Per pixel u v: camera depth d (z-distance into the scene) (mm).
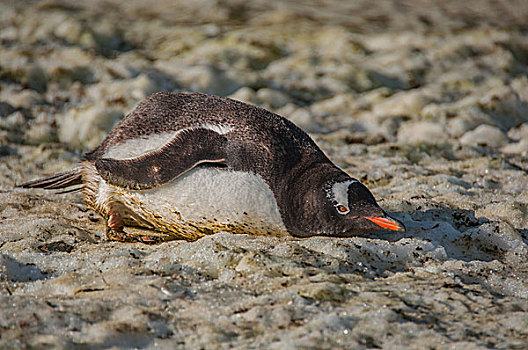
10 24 25234
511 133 17703
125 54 22594
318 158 9625
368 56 23125
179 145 9211
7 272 7820
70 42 23594
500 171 14562
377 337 6086
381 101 19656
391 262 8500
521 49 24016
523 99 19375
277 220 9156
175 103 10023
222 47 23078
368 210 8836
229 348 5809
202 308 6660
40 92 19328
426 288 7371
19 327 5996
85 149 15938
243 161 9141
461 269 8211
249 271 7777
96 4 29953
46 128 16844
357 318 6473
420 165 15273
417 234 9750
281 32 25234
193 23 26703
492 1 35188
